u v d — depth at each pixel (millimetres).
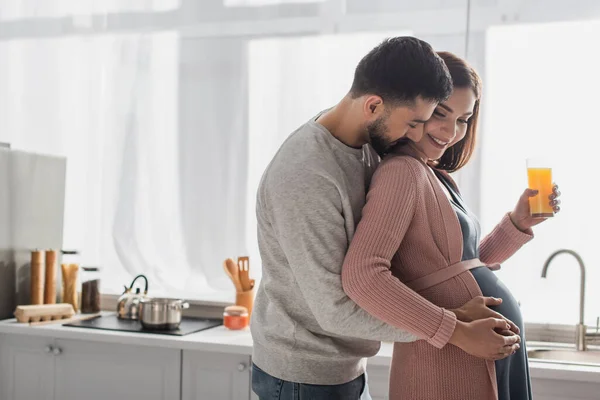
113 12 3078
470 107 1633
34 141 3174
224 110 2951
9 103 3195
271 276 1566
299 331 1533
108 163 3082
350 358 1567
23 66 3182
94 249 3115
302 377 1540
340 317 1433
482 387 1502
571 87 2600
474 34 2699
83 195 3127
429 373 1517
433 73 1447
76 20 3121
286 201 1471
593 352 2477
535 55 2631
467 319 1468
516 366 1594
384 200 1465
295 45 2865
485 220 2664
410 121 1481
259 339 1608
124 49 3061
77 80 3123
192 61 2994
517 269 2635
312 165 1478
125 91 3062
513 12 2654
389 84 1444
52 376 2686
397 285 1404
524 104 2641
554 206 1935
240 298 2809
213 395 2498
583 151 2588
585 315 2588
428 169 1563
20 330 2674
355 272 1411
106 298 3105
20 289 2881
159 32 3029
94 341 2633
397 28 2785
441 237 1535
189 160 2990
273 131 2889
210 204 2967
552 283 2613
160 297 3043
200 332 2650
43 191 2967
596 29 2578
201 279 2980
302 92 2855
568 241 2598
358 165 1560
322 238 1453
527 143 2637
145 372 2578
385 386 2326
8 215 2807
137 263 3041
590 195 2580
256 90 2908
